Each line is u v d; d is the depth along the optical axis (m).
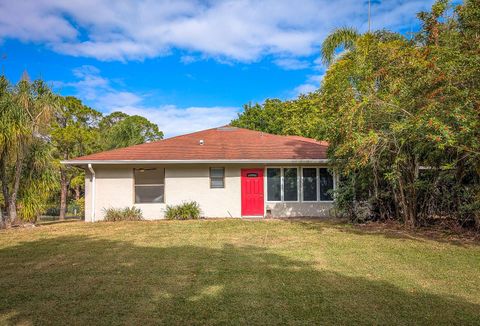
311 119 22.58
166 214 14.00
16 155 11.42
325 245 8.25
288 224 12.04
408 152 9.71
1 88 11.60
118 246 8.30
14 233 10.52
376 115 8.88
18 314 4.07
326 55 15.16
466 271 5.93
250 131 19.06
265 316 4.00
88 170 14.14
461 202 9.68
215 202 14.50
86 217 14.05
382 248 7.86
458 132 7.21
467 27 8.52
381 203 11.96
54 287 5.09
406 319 3.91
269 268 6.13
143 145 15.80
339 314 4.06
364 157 8.91
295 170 14.73
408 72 8.73
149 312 4.12
